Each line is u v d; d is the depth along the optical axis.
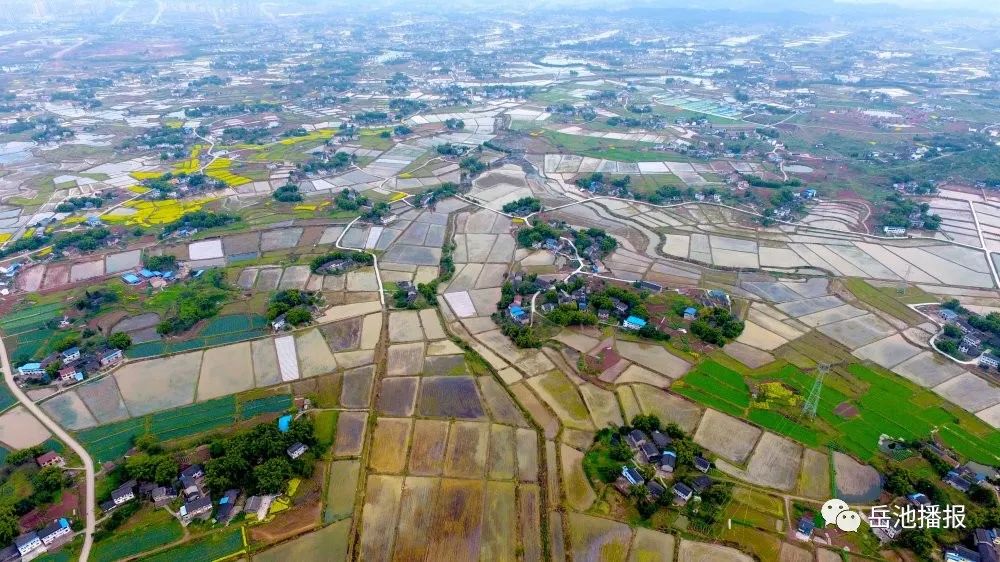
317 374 103.88
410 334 115.81
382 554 70.62
